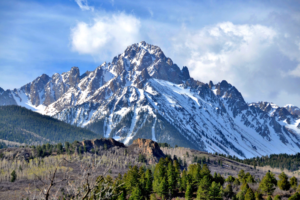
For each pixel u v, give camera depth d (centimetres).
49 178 2019
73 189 1967
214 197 12912
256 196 13025
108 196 2102
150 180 14262
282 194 14300
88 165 2117
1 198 12800
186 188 14462
